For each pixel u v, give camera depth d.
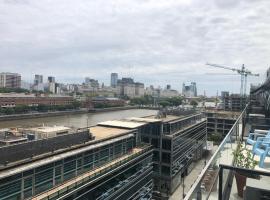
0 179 32.81
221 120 158.25
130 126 73.06
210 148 136.62
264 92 50.94
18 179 35.38
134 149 67.69
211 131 160.62
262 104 45.41
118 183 55.09
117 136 62.22
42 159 40.62
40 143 42.94
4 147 36.97
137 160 64.06
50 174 40.78
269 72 41.88
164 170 87.38
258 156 11.92
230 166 7.92
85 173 48.06
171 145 86.44
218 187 7.70
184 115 115.81
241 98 192.75
